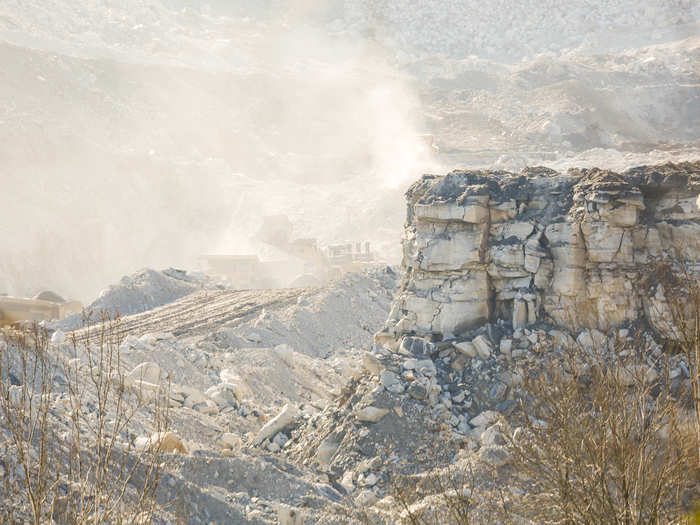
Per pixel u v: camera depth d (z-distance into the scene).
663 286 51.34
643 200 55.12
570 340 50.72
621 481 29.16
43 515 28.34
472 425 50.06
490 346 54.75
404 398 52.12
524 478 37.97
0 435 32.12
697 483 29.23
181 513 36.25
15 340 48.38
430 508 37.59
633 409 31.33
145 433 48.59
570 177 58.41
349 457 50.53
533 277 56.62
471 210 57.00
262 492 43.41
